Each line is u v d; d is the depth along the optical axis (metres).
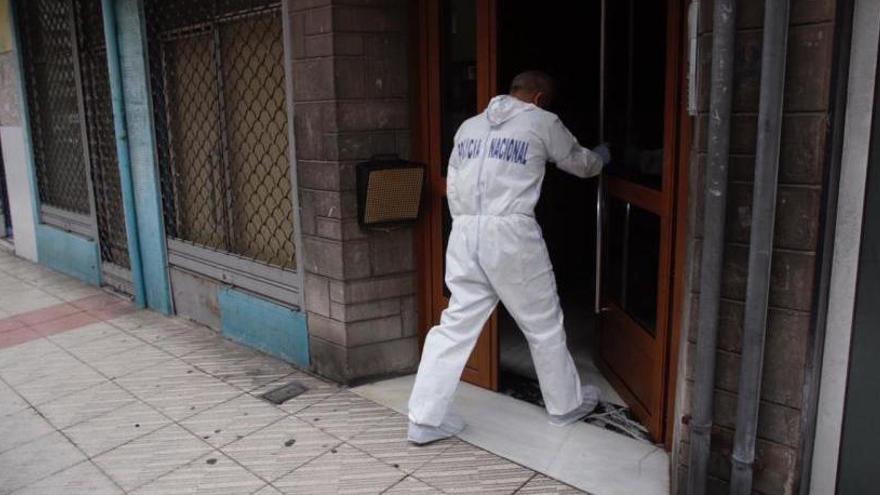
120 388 4.22
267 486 3.09
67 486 3.19
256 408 3.85
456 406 3.74
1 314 5.90
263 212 4.66
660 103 3.17
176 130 5.43
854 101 2.23
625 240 3.67
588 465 3.13
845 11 2.15
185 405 3.94
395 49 3.89
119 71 5.54
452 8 3.79
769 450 2.50
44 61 7.04
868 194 2.26
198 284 5.25
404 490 3.00
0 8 7.27
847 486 2.47
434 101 3.90
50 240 7.33
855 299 2.33
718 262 2.45
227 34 4.71
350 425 3.60
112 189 6.27
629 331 3.63
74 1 6.09
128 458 3.41
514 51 4.66
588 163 3.33
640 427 3.46
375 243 4.00
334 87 3.73
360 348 4.06
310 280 4.16
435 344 3.35
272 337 4.56
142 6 5.19
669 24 2.99
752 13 2.29
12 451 3.53
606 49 3.61
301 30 3.86
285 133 4.34
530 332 3.33
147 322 5.50
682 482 2.74
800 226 2.30
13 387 4.33
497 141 3.18
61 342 5.12
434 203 4.01
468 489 2.99
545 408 3.71
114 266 6.38
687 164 2.90
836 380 2.41
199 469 3.27
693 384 2.65
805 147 2.25
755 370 2.41
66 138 6.93
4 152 7.94
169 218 5.51
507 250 3.16
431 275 4.11
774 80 2.21
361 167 3.75
